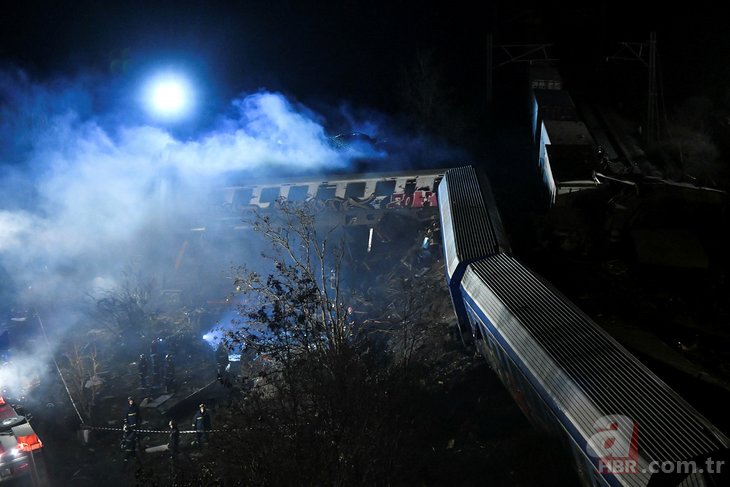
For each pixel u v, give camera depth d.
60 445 23.95
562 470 16.39
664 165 32.12
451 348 23.22
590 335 15.52
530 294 18.03
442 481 17.61
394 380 19.23
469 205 25.66
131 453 22.06
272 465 15.78
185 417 24.95
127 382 28.00
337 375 17.72
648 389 13.50
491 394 20.34
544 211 29.45
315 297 21.08
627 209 25.84
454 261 22.34
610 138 35.53
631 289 22.75
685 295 22.38
